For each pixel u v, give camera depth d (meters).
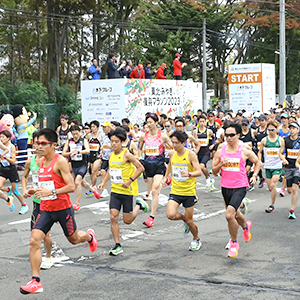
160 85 21.27
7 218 10.90
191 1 46.66
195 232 7.88
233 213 7.31
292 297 5.73
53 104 30.03
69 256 7.71
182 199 7.73
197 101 24.42
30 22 38.12
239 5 50.81
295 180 10.13
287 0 52.56
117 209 7.84
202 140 13.98
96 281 6.51
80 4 36.12
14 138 18.48
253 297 5.76
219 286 6.17
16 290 6.28
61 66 41.56
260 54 55.84
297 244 8.13
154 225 9.84
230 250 7.46
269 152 10.79
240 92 29.67
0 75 39.34
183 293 5.96
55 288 6.30
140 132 18.27
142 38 46.94
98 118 19.95
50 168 6.27
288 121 13.52
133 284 6.35
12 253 8.05
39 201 7.20
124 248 8.14
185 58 49.06
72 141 11.49
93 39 40.50
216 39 49.47
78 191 11.29
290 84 58.16
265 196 12.95
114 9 39.91
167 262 7.27
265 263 7.11
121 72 22.03
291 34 55.78
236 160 7.53
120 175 7.84
